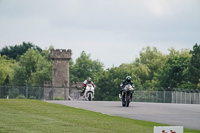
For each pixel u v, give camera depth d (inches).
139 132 2226.9
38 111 2938.0
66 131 2089.1
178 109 3838.6
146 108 3816.4
